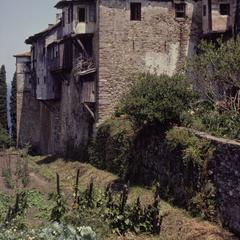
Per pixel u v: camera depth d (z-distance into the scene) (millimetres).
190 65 26609
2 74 66250
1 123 65750
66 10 37219
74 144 39531
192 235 18094
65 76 41625
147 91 25609
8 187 29453
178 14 35656
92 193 20234
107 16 34531
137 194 24625
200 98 26500
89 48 36344
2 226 15625
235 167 18188
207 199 19609
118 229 19000
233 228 18109
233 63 23094
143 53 35062
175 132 23109
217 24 32844
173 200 22438
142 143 27094
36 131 56125
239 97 23719
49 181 31781
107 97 34594
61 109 43969
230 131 21281
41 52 47875
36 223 19500
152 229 19219
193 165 20766
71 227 13078
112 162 30781
